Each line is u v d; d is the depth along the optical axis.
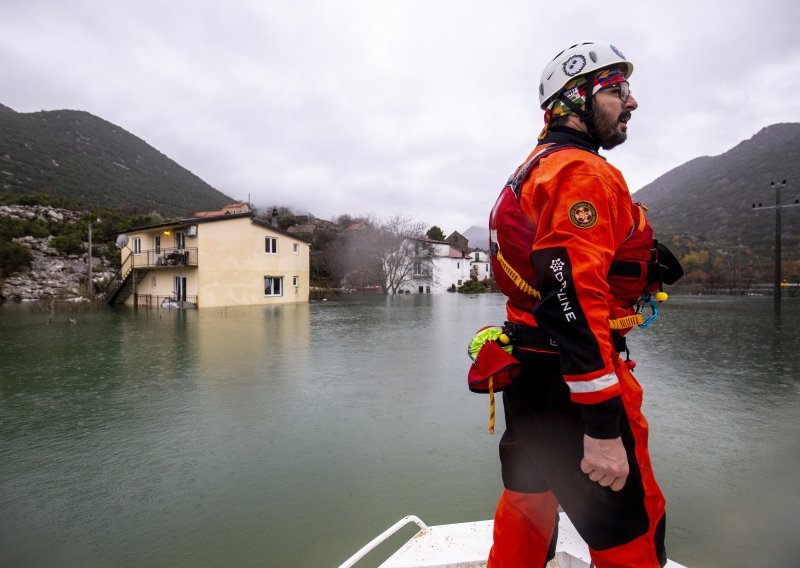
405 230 42.44
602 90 1.07
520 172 1.10
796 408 4.63
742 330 11.11
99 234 37.25
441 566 1.40
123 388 5.78
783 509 2.63
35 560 2.29
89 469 3.37
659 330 11.19
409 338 10.38
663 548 1.04
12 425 4.37
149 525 2.60
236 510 2.75
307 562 2.23
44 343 9.83
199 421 4.45
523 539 1.21
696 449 3.56
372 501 2.84
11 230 32.97
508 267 1.07
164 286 23.38
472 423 4.31
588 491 0.97
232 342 9.80
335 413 4.65
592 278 0.84
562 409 0.99
